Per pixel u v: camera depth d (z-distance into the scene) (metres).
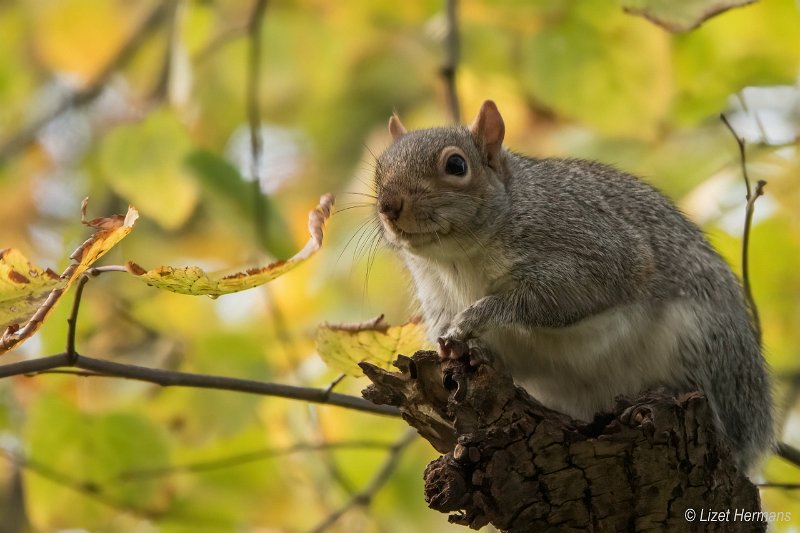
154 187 13.53
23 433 13.06
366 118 17.94
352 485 13.04
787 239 13.70
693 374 9.63
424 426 8.21
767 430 10.44
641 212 10.16
